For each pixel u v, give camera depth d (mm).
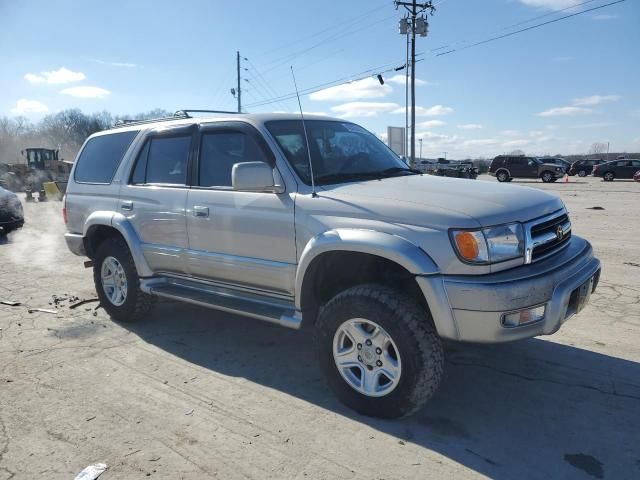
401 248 3076
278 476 2770
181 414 3416
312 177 3662
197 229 4312
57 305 5918
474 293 2951
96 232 5492
